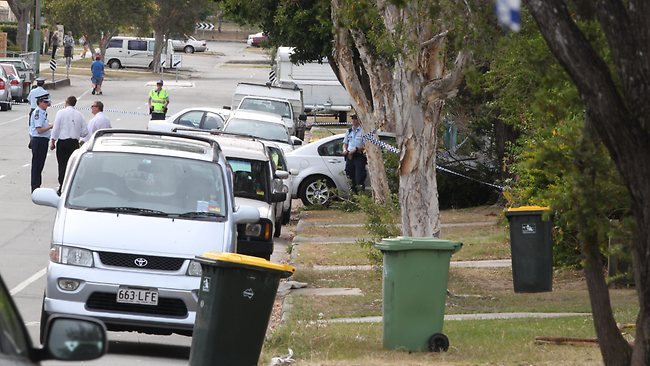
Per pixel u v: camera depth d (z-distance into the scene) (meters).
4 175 80.19
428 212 45.66
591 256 23.12
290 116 107.94
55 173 83.69
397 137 45.62
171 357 33.16
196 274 32.81
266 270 28.59
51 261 32.84
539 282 45.38
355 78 63.81
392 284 33.22
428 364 30.31
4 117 123.81
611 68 21.16
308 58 94.50
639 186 19.83
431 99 44.44
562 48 19.39
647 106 19.38
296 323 37.56
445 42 43.59
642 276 20.61
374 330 37.72
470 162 80.19
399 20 41.00
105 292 32.31
